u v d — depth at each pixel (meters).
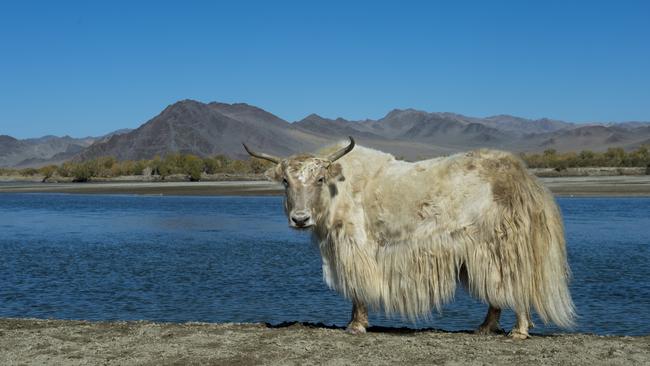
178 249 21.23
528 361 6.27
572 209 34.16
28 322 8.55
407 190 7.32
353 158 7.73
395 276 7.37
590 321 10.47
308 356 6.50
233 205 44.06
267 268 16.80
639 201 39.44
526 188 7.05
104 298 13.19
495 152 7.33
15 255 20.12
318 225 7.61
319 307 12.02
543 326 10.03
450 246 7.11
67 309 12.20
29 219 34.47
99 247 22.17
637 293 12.72
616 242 21.14
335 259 7.61
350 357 6.44
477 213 7.03
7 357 6.61
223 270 16.59
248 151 7.82
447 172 7.25
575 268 15.80
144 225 30.22
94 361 6.44
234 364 6.28
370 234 7.53
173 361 6.40
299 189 7.28
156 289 14.08
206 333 7.62
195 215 35.66
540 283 6.98
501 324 10.17
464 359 6.33
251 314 11.56
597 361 6.26
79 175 104.38
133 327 8.08
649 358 6.36
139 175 107.00
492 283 7.00
